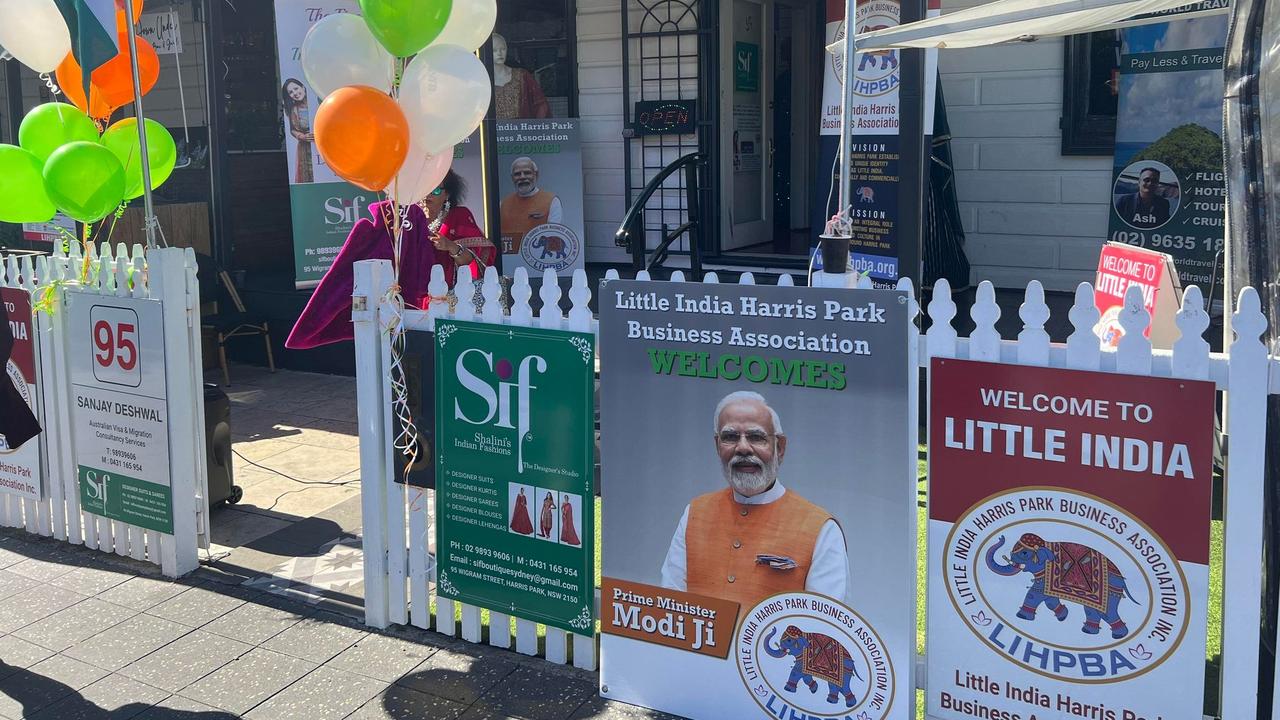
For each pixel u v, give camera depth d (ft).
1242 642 9.66
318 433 24.34
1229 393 9.34
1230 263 11.15
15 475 18.57
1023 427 10.22
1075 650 10.30
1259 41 10.50
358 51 14.10
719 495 11.84
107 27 16.33
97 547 17.93
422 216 15.57
